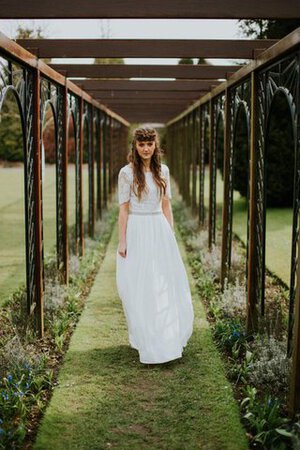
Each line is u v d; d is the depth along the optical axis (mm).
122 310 4887
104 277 6211
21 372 3299
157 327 3617
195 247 7762
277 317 3994
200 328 4363
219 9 3111
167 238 3771
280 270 6371
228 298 4824
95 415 2930
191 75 5762
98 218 10633
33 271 4133
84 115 8047
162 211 3895
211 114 7211
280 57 3326
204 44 4520
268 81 3889
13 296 5336
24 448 2613
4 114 12852
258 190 4164
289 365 3271
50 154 26797
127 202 3771
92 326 4418
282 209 11906
